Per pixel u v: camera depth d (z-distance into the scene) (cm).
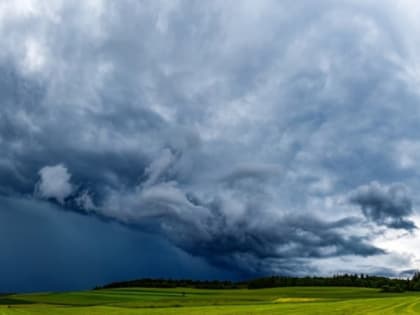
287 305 8069
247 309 6975
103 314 6438
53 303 9875
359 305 7606
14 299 10950
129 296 12219
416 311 6084
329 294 13238
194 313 6291
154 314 6278
